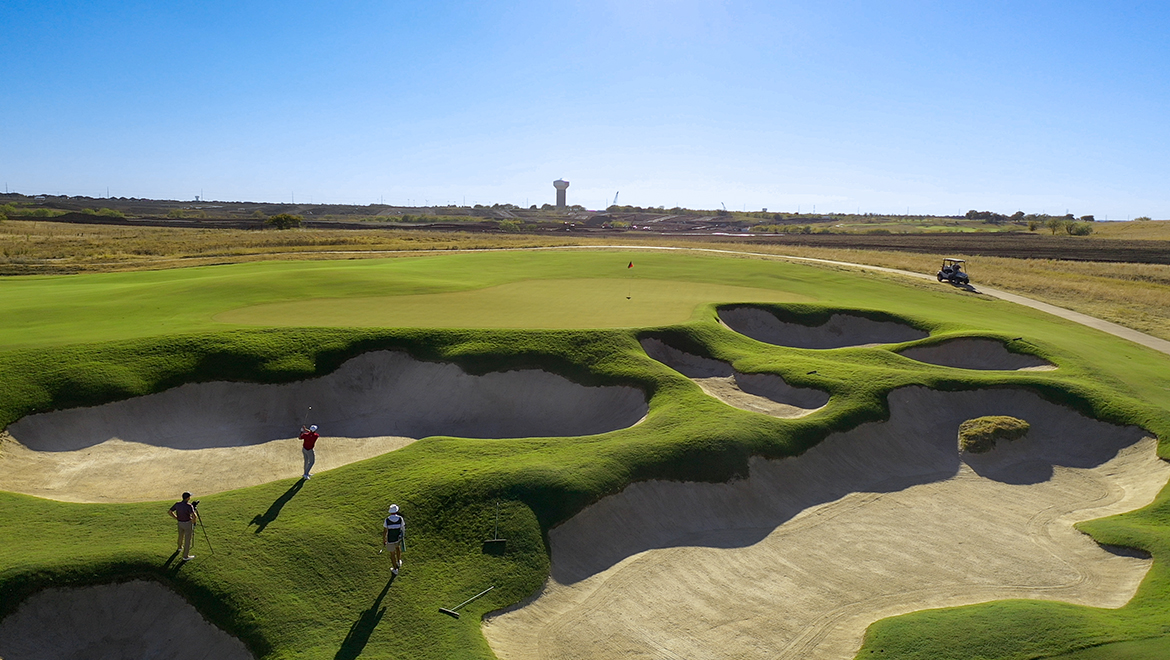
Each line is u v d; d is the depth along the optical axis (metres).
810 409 25.53
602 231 147.50
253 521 16.33
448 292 39.69
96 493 18.89
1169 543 17.38
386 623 13.78
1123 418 24.94
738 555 17.94
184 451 21.56
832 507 20.75
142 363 23.89
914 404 26.14
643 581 16.48
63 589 13.75
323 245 86.81
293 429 23.56
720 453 20.84
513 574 15.67
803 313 38.25
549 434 24.31
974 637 13.56
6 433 20.08
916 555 18.33
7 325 28.48
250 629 13.34
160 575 14.23
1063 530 19.62
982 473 23.41
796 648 14.35
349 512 16.97
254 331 26.92
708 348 30.67
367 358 26.83
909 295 48.06
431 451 20.47
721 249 79.88
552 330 29.23
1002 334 33.75
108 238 88.81
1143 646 12.94
